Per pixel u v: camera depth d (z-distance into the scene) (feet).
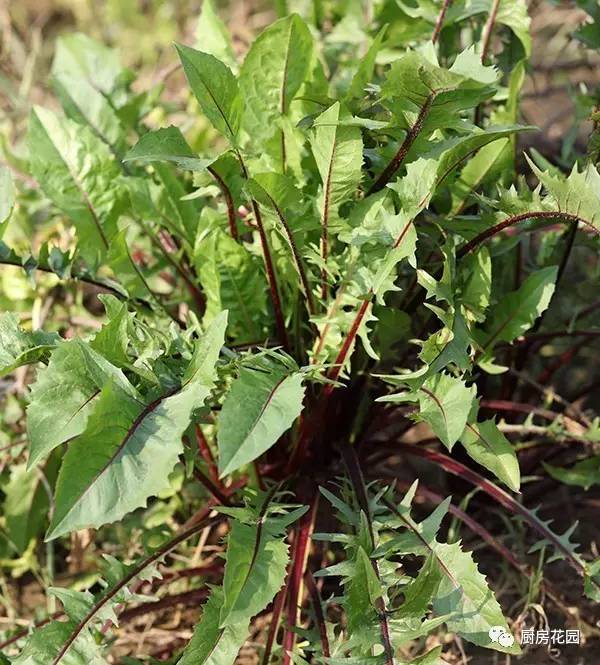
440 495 1.52
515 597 1.55
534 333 1.52
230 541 1.05
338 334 1.29
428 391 1.18
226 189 1.28
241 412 0.98
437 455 1.44
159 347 1.18
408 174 1.13
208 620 1.09
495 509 1.59
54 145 1.45
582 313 1.63
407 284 1.45
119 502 0.93
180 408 0.99
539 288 1.31
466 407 1.13
